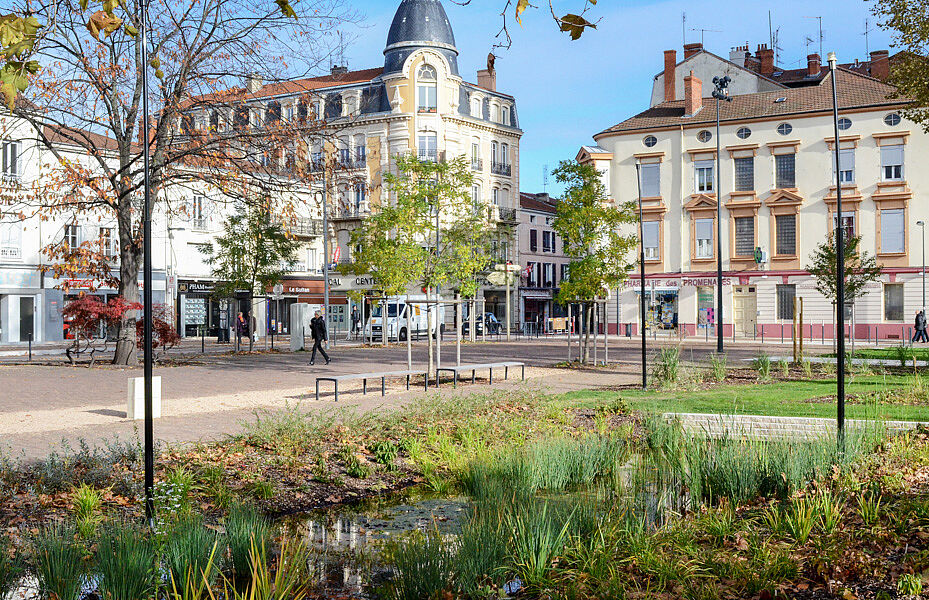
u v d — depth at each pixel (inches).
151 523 277.6
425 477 425.7
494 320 2564.0
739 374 907.4
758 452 372.8
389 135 2519.7
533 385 812.0
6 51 161.2
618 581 239.6
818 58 2240.4
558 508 317.1
